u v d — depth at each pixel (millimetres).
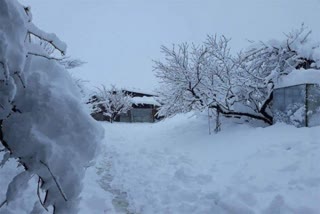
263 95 13352
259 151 8633
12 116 2605
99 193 6871
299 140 8695
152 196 6711
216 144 11305
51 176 2619
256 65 13969
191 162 9688
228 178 7324
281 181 6367
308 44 13195
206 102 13930
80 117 2740
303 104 10445
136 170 9320
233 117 14586
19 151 2561
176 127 16859
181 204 6027
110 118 35500
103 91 36375
